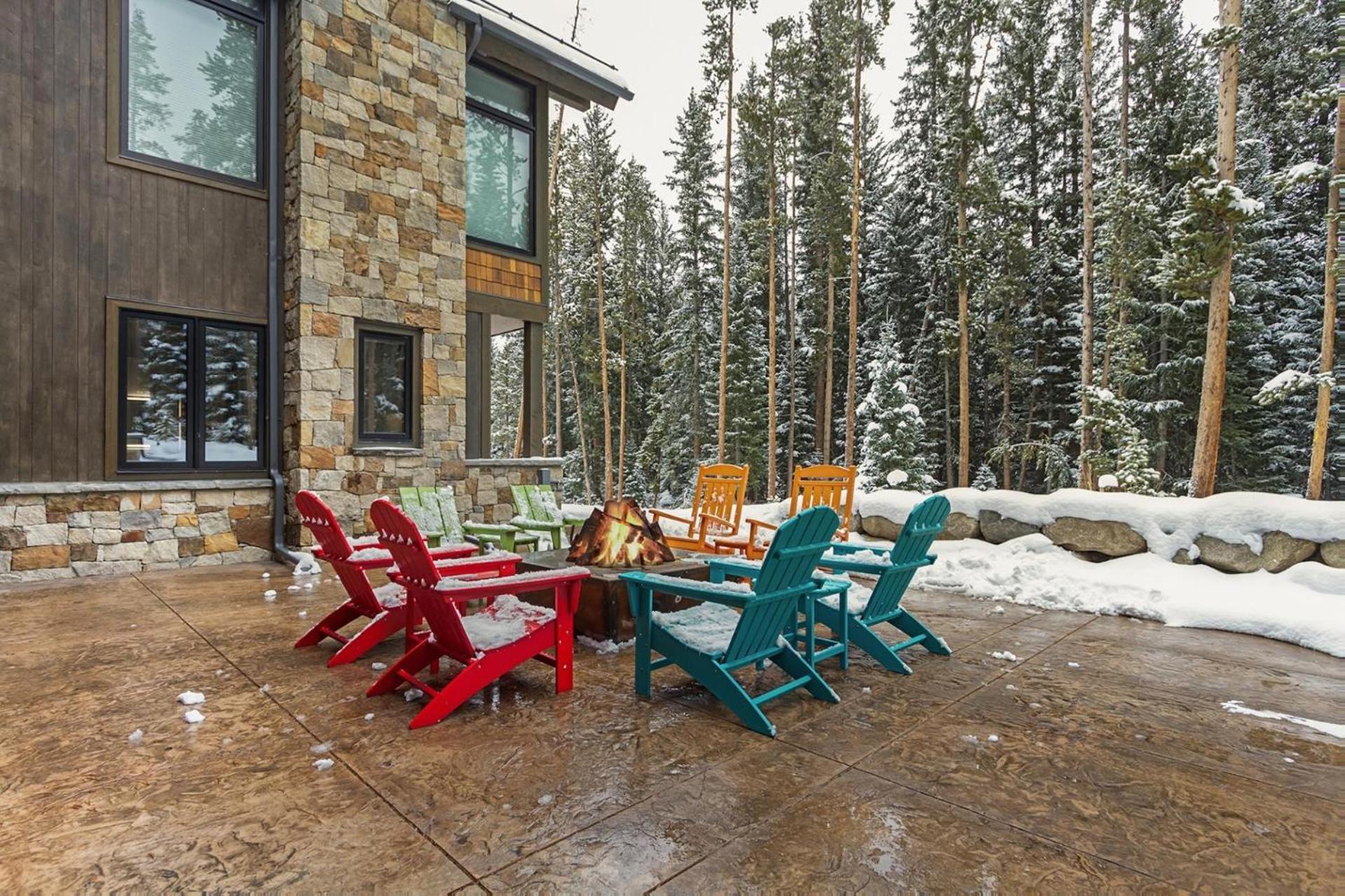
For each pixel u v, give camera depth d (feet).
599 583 12.26
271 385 21.44
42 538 17.51
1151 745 7.92
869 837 5.74
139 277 19.20
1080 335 64.03
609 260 84.02
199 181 20.21
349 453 21.77
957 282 55.42
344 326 21.74
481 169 27.22
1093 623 14.39
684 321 79.97
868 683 10.21
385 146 22.80
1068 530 19.17
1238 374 52.19
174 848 5.46
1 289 17.17
